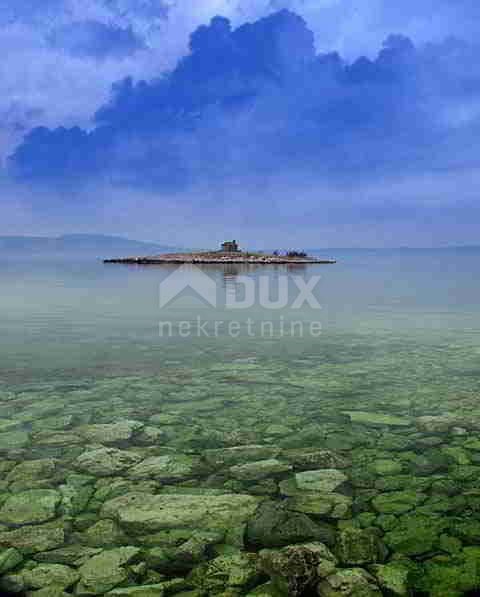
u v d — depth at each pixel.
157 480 4.88
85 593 3.28
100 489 4.70
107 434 6.09
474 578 3.35
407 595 3.19
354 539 3.70
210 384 8.41
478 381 8.53
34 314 17.61
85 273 46.88
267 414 6.88
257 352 11.09
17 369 9.42
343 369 9.45
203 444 5.80
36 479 4.90
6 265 72.94
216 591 3.27
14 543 3.85
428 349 11.38
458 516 4.15
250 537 3.88
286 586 3.21
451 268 61.69
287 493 4.59
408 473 4.99
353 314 17.81
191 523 4.10
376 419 6.64
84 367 9.59
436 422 6.48
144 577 3.43
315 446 5.72
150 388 8.16
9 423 6.50
